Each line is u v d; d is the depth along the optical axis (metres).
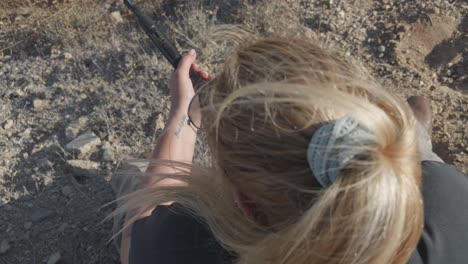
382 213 0.88
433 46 2.96
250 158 0.99
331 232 0.91
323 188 0.92
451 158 2.51
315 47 1.07
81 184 2.62
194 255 1.29
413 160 0.93
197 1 3.28
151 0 3.38
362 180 0.88
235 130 0.99
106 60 3.10
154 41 2.00
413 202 0.91
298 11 3.16
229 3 3.21
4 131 2.88
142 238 1.38
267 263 1.03
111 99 2.89
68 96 2.97
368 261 0.93
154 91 2.88
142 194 1.43
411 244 0.96
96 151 2.70
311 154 0.91
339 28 3.07
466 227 1.25
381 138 0.90
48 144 2.77
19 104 2.99
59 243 2.47
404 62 2.90
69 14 3.40
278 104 0.94
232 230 1.16
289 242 0.97
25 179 2.66
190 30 3.05
